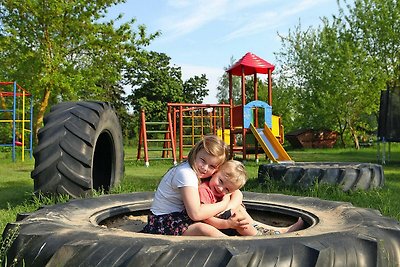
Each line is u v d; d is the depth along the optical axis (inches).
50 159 155.9
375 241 67.7
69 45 710.5
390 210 168.9
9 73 677.9
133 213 113.0
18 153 666.8
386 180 298.2
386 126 490.9
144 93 1601.9
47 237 70.2
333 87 932.0
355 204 189.8
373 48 936.3
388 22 906.7
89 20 683.4
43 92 719.7
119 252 61.9
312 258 60.4
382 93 511.5
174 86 1620.3
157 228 92.5
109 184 197.8
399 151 817.5
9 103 753.0
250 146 558.9
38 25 661.9
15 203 193.3
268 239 64.6
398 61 918.4
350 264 62.7
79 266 62.2
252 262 58.6
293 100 1142.3
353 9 941.2
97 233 70.4
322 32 995.3
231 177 94.4
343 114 956.0
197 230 81.3
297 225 97.5
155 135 1513.3
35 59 658.2
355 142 974.4
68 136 159.5
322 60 971.3
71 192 156.2
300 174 227.0
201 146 93.6
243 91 534.9
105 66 725.3
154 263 59.0
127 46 716.7
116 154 199.5
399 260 71.8
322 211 98.8
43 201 157.8
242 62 541.6
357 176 221.9
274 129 567.2
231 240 63.9
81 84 687.7
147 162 476.4
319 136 1032.2
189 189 88.8
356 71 922.7
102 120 174.2
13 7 649.0
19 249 71.0
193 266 58.2
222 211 91.1
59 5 647.8
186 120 1232.8
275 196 117.9
